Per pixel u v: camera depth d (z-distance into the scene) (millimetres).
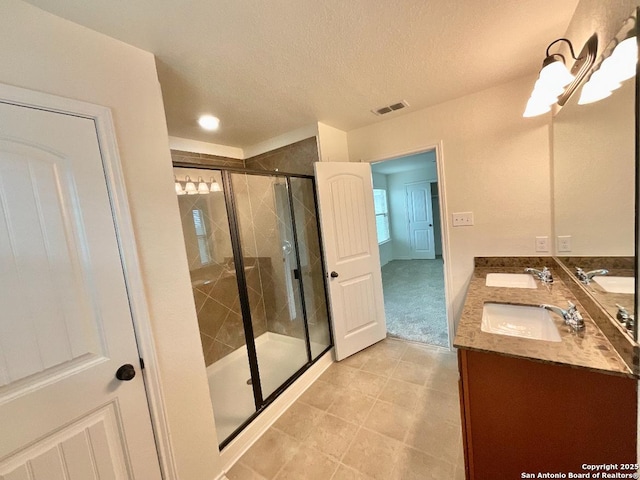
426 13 1181
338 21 1177
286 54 1383
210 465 1393
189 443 1306
